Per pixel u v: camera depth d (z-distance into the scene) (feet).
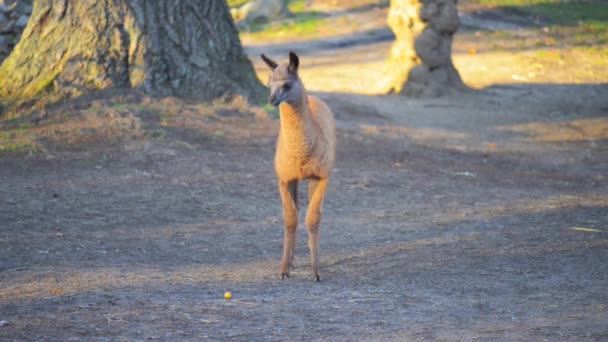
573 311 45.73
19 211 73.46
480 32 253.65
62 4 118.73
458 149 128.36
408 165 112.16
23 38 121.60
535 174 112.98
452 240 69.97
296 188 62.28
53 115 110.11
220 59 127.03
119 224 73.20
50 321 42.45
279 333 42.24
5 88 118.11
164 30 121.29
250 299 49.88
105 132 105.50
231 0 313.12
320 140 56.54
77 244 64.44
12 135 102.99
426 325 43.86
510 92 184.24
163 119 111.96
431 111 161.27
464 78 198.49
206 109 119.24
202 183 90.94
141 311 45.16
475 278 55.77
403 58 179.52
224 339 40.78
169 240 68.90
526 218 80.53
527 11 283.79
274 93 52.44
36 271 54.65
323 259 64.28
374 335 41.91
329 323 44.45
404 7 177.27
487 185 102.83
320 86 185.26
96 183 86.99
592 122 157.38
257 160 103.60
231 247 67.97
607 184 106.42
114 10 118.93
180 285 53.06
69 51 118.11
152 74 119.03
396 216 83.25
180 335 41.14
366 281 56.08
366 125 138.51
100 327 41.73
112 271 56.13
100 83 116.78
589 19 273.54
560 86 191.01
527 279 55.01
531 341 39.83
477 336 41.22
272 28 273.13
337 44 249.55
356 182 98.63
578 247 64.80
